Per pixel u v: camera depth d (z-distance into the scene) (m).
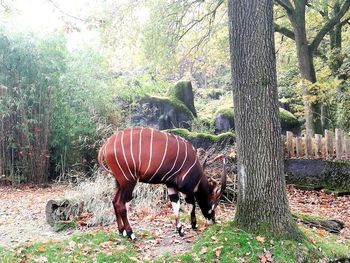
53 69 9.33
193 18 12.30
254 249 4.22
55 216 5.40
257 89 4.47
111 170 4.60
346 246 4.88
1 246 4.54
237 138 4.65
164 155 4.50
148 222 5.41
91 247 4.42
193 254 4.23
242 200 4.61
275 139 4.50
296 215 5.73
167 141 4.57
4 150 9.12
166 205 6.16
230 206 6.50
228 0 4.64
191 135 9.41
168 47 11.91
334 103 14.28
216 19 13.37
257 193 4.48
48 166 9.39
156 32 11.64
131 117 11.47
